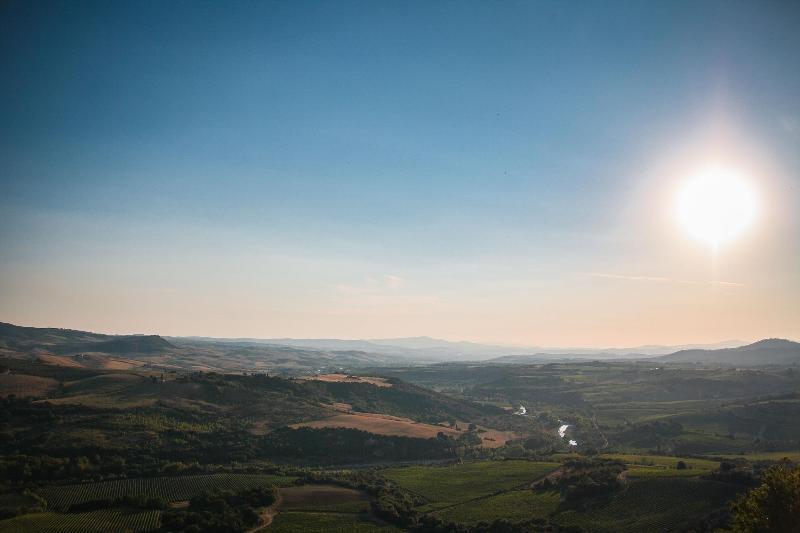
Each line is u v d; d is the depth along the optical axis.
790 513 58.75
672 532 92.38
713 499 101.25
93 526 102.75
